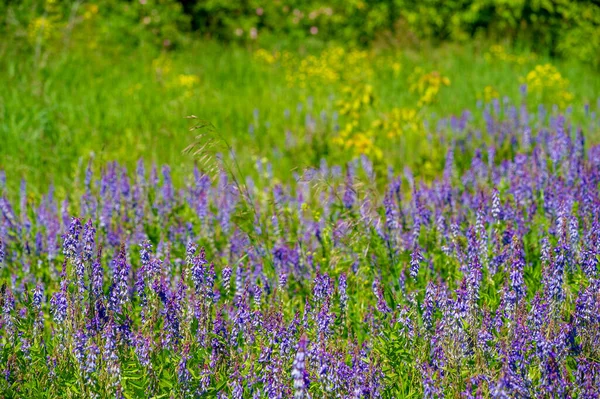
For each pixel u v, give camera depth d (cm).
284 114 1299
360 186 700
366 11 2028
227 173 730
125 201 790
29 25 1653
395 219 682
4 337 509
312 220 722
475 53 1883
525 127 1115
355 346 500
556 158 827
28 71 1439
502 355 461
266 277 636
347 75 1652
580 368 464
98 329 491
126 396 455
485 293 566
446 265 650
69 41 1716
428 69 1722
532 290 586
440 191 751
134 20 1831
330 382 461
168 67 1645
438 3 2006
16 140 1102
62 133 1156
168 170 811
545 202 701
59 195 905
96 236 737
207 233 752
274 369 454
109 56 1692
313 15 2005
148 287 529
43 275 717
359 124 1229
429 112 1361
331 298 548
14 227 756
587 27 1909
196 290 519
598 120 1287
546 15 1997
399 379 498
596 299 502
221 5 2011
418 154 1096
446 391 476
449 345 491
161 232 757
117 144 1146
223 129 1255
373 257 655
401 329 517
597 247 562
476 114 1281
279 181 1002
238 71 1664
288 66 1727
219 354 495
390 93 1512
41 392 471
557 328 486
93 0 1870
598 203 640
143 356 471
